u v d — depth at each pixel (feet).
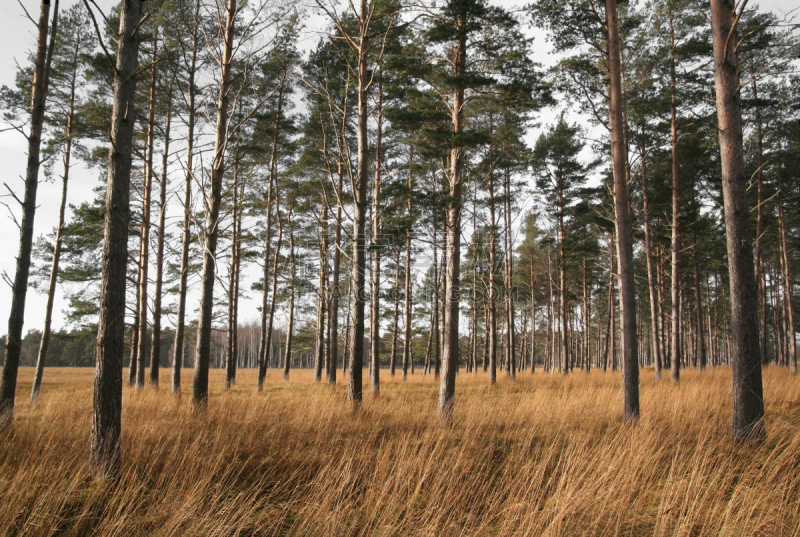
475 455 18.42
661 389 38.04
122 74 15.93
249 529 12.16
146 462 16.16
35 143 23.35
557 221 74.54
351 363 30.42
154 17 30.30
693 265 71.82
